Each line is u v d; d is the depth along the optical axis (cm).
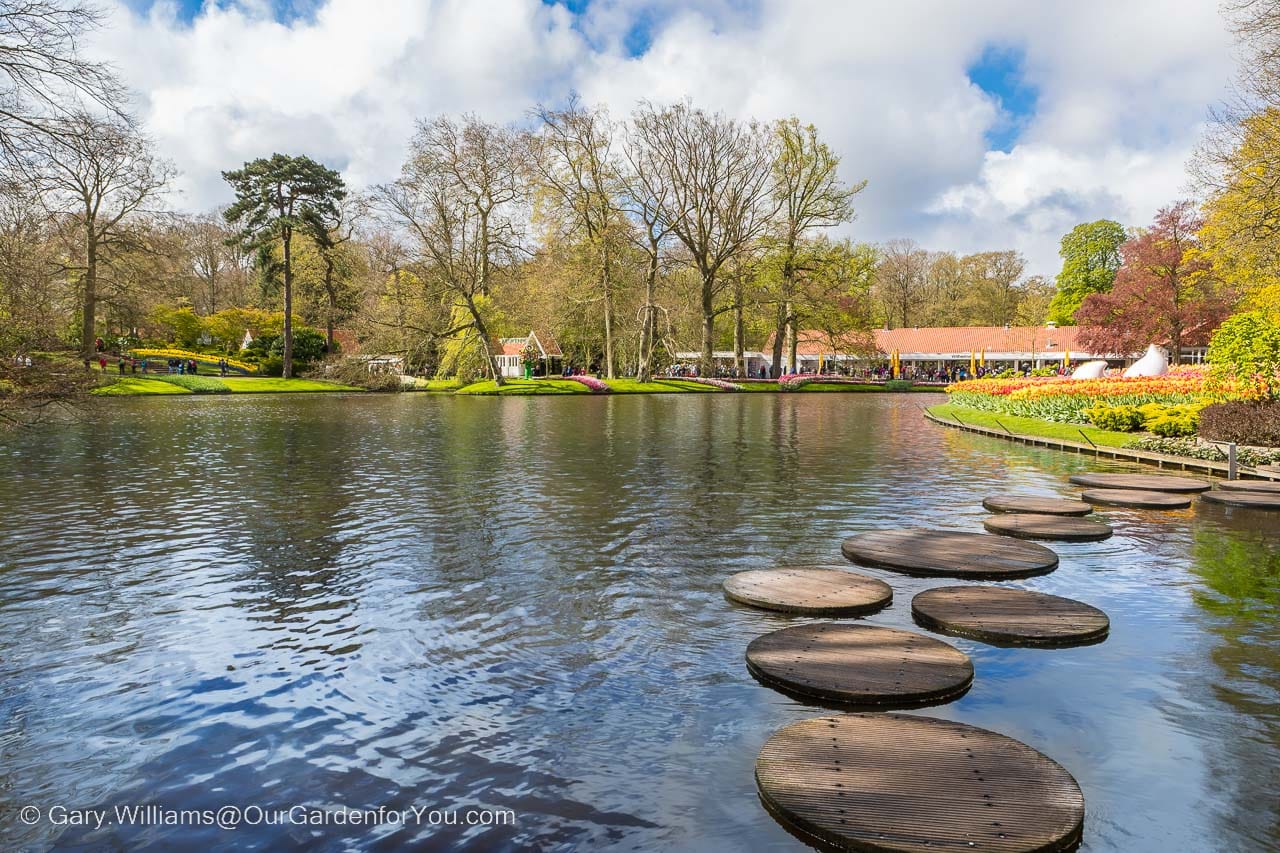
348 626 646
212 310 7806
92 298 4047
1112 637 619
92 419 2453
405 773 424
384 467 1534
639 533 976
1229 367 1902
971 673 534
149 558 852
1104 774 421
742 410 3328
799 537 959
